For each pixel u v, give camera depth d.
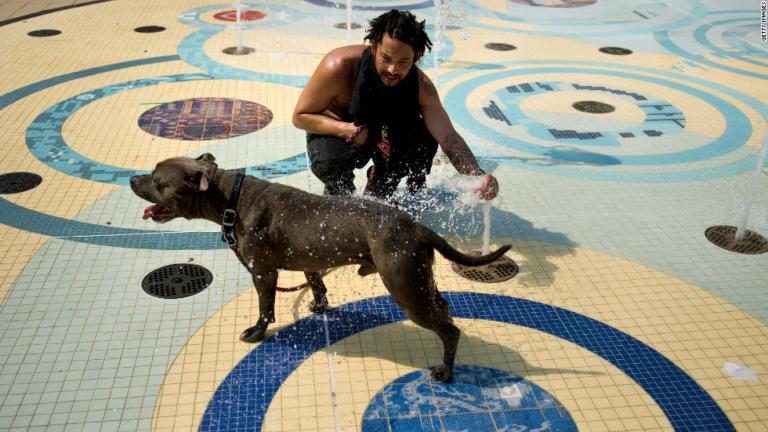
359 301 5.13
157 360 4.52
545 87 9.84
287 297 5.17
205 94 9.12
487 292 5.29
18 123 8.05
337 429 4.04
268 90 9.33
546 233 6.15
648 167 7.52
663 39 12.38
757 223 6.42
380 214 4.00
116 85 9.34
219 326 4.86
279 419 4.10
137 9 13.21
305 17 13.07
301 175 7.01
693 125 8.68
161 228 6.02
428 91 5.31
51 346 4.61
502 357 4.62
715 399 4.32
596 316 5.05
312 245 4.17
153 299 5.11
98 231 5.95
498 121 8.62
